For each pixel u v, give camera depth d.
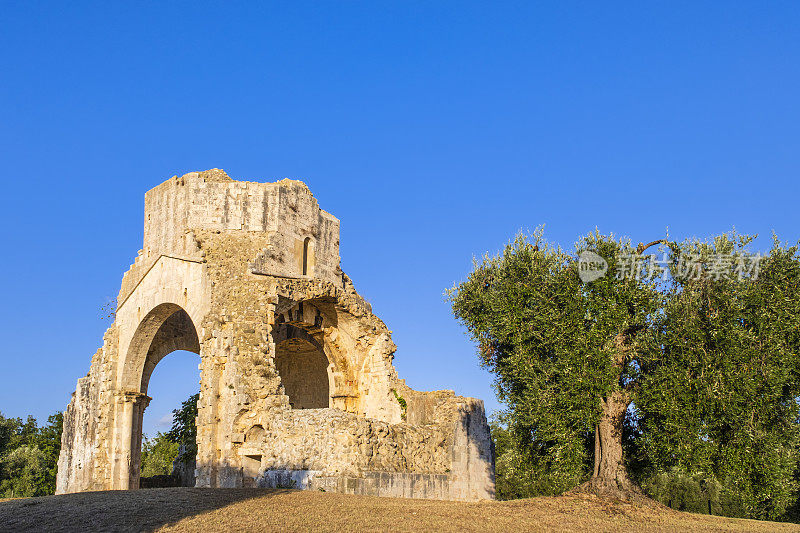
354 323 41.88
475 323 27.48
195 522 19.86
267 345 36.38
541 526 21.42
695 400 22.59
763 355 22.45
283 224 41.91
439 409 37.16
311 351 46.38
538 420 24.38
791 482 24.41
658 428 23.64
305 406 47.12
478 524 21.09
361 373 42.28
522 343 25.25
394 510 22.50
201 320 37.97
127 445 43.88
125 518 20.41
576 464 24.02
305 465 30.98
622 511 23.44
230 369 35.38
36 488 63.19
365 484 29.19
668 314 23.58
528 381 24.91
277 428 33.28
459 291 28.23
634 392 24.11
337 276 45.81
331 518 20.72
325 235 45.22
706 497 52.09
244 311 36.78
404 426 33.84
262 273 39.00
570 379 23.72
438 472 34.53
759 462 22.17
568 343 24.44
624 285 24.08
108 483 43.12
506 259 26.86
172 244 41.94
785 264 23.31
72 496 25.42
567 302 24.59
